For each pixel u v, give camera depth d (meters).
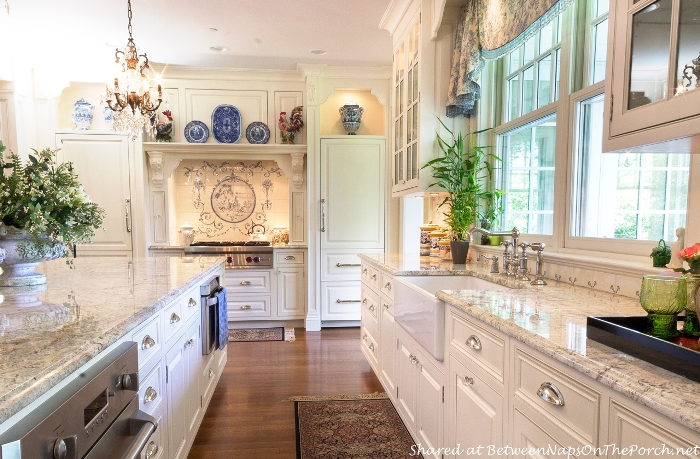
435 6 2.66
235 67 4.25
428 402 1.85
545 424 1.00
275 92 4.41
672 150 1.18
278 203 4.80
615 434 0.79
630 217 1.75
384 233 4.43
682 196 1.52
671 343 0.81
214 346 2.51
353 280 4.40
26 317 1.22
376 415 2.49
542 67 2.39
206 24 3.24
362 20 3.20
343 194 4.36
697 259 0.95
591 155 1.98
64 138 4.09
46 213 1.60
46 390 0.77
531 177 2.50
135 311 1.31
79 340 1.00
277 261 4.39
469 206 2.66
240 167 4.78
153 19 3.15
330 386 2.91
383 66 4.24
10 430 0.70
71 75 4.08
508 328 1.14
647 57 1.05
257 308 4.40
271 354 3.59
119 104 2.54
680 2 0.95
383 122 4.68
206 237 4.76
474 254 2.78
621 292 1.56
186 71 4.25
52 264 2.63
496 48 2.20
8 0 2.81
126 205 4.20
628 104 1.12
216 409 2.57
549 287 1.76
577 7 2.04
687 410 0.64
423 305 1.82
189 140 4.27
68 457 0.81
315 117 4.27
